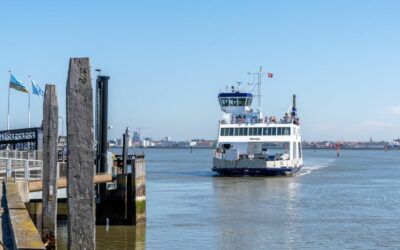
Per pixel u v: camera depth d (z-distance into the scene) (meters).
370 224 37.25
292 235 33.22
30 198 29.92
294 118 91.06
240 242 31.03
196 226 36.12
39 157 42.94
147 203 48.97
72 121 9.85
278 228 35.69
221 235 33.00
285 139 83.38
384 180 79.81
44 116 20.12
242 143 88.00
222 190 61.44
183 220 38.56
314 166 132.25
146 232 33.66
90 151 9.87
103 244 30.23
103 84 38.00
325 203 49.31
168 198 53.34
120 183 35.31
